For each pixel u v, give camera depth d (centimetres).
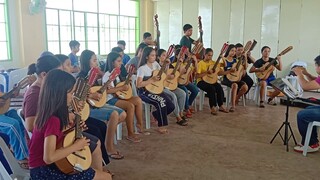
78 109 192
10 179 198
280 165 293
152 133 389
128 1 902
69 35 736
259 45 769
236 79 518
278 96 562
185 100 458
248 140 364
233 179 264
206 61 514
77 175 175
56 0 695
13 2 598
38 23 642
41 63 214
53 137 160
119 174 272
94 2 797
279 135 380
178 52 470
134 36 944
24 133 258
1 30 588
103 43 838
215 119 459
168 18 909
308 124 316
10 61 602
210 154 320
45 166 168
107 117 298
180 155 317
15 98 303
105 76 343
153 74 394
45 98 163
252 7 765
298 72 333
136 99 371
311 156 316
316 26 694
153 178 264
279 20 736
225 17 805
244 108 533
